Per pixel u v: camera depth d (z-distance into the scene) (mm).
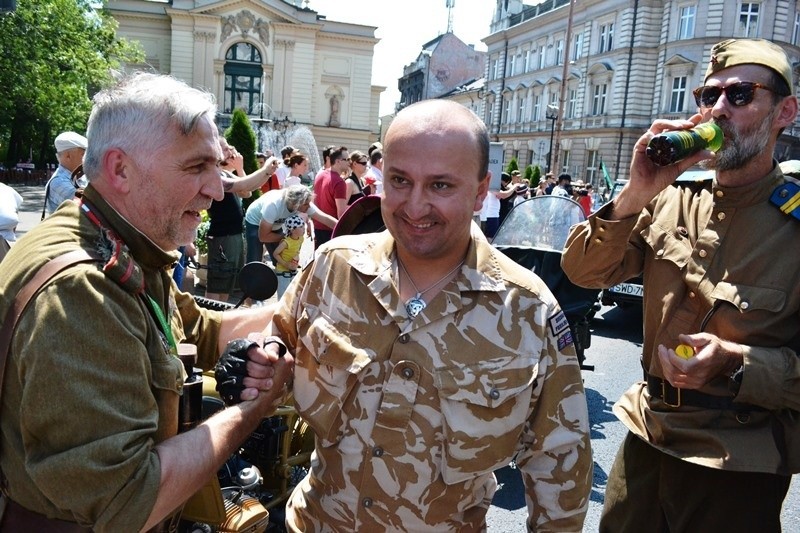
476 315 1650
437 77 67062
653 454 2270
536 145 46969
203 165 1638
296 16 41844
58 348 1364
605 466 4438
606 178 17969
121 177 1581
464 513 1699
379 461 1608
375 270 1685
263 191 11070
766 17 31875
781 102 2029
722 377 2062
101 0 28453
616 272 2383
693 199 2258
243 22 41031
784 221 2055
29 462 1378
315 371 1695
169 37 42062
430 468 1601
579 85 41688
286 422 2898
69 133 5352
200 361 2230
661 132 1944
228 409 1683
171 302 1947
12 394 1425
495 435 1610
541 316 1689
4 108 20391
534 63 48156
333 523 1680
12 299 1424
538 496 1698
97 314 1415
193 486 1526
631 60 37125
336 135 44094
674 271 2217
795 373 1927
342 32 43562
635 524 2314
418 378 1604
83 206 1579
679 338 1970
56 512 1457
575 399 1705
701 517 2145
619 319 9336
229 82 41969
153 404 1518
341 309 1692
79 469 1340
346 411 1653
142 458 1427
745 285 2043
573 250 2365
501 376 1614
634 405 2367
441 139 1535
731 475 2072
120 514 1382
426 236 1585
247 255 7516
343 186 7652
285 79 42031
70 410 1355
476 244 1718
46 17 19281
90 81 21859
